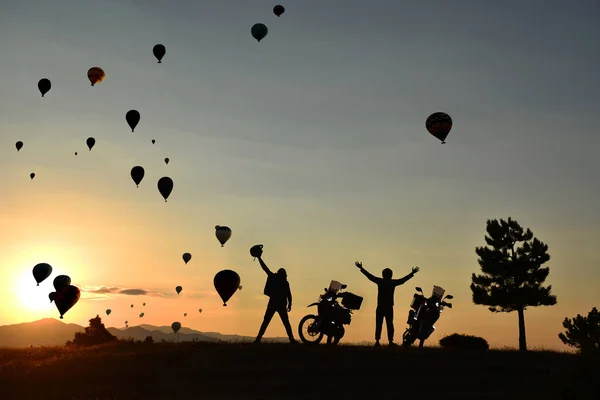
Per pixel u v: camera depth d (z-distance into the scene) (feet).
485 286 156.15
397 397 55.98
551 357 73.05
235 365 67.41
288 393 58.39
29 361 76.33
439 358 71.15
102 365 68.80
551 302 151.74
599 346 52.60
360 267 77.97
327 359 69.05
